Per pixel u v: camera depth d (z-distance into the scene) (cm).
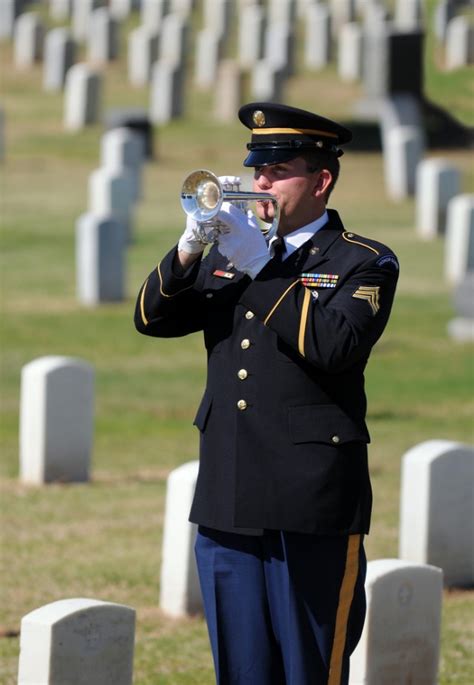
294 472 917
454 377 3297
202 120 6919
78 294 4131
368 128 6506
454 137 5222
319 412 922
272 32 7819
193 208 895
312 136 929
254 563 938
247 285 945
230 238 899
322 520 917
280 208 936
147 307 977
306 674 924
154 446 2662
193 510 959
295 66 7825
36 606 1678
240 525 923
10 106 7194
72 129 6744
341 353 890
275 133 931
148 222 5097
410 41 5572
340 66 7831
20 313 3878
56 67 7625
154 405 3006
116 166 5453
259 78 6988
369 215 5372
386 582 1270
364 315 906
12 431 2775
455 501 1783
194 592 1667
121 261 4022
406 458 1778
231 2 8912
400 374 3319
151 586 1786
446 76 3575
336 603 928
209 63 7800
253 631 941
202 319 984
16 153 6272
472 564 1809
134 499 2248
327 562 925
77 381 2333
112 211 4728
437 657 1321
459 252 4397
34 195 5544
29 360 3400
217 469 943
